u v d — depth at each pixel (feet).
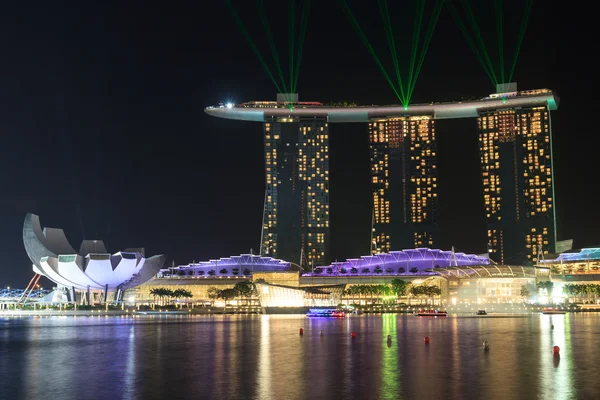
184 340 256.93
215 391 127.24
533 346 214.69
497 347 211.61
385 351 201.46
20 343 253.03
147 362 179.11
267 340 252.42
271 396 120.78
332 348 213.87
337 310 561.43
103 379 146.92
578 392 121.29
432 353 193.57
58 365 176.65
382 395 119.85
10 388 135.54
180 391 128.06
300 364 168.55
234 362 175.22
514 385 129.80
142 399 120.26
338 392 123.85
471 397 116.98
